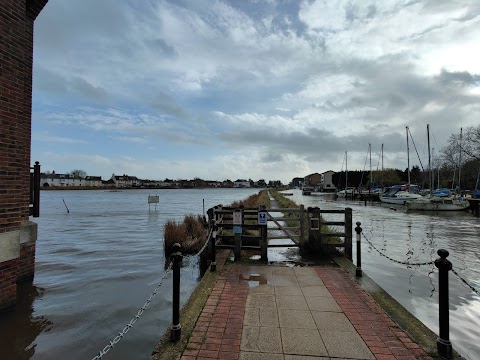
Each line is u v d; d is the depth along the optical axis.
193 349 3.95
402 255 11.38
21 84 6.29
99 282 8.28
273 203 39.09
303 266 7.94
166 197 84.81
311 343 4.07
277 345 4.03
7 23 5.98
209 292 5.96
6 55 5.95
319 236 9.16
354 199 66.88
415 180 91.50
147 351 4.88
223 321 4.72
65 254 11.77
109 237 15.91
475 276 8.93
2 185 5.85
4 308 6.09
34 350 4.88
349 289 6.12
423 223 23.06
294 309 5.16
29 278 8.07
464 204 35.06
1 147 5.82
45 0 8.05
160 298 7.11
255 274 7.16
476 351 4.73
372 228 19.97
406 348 3.97
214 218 9.84
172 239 11.73
